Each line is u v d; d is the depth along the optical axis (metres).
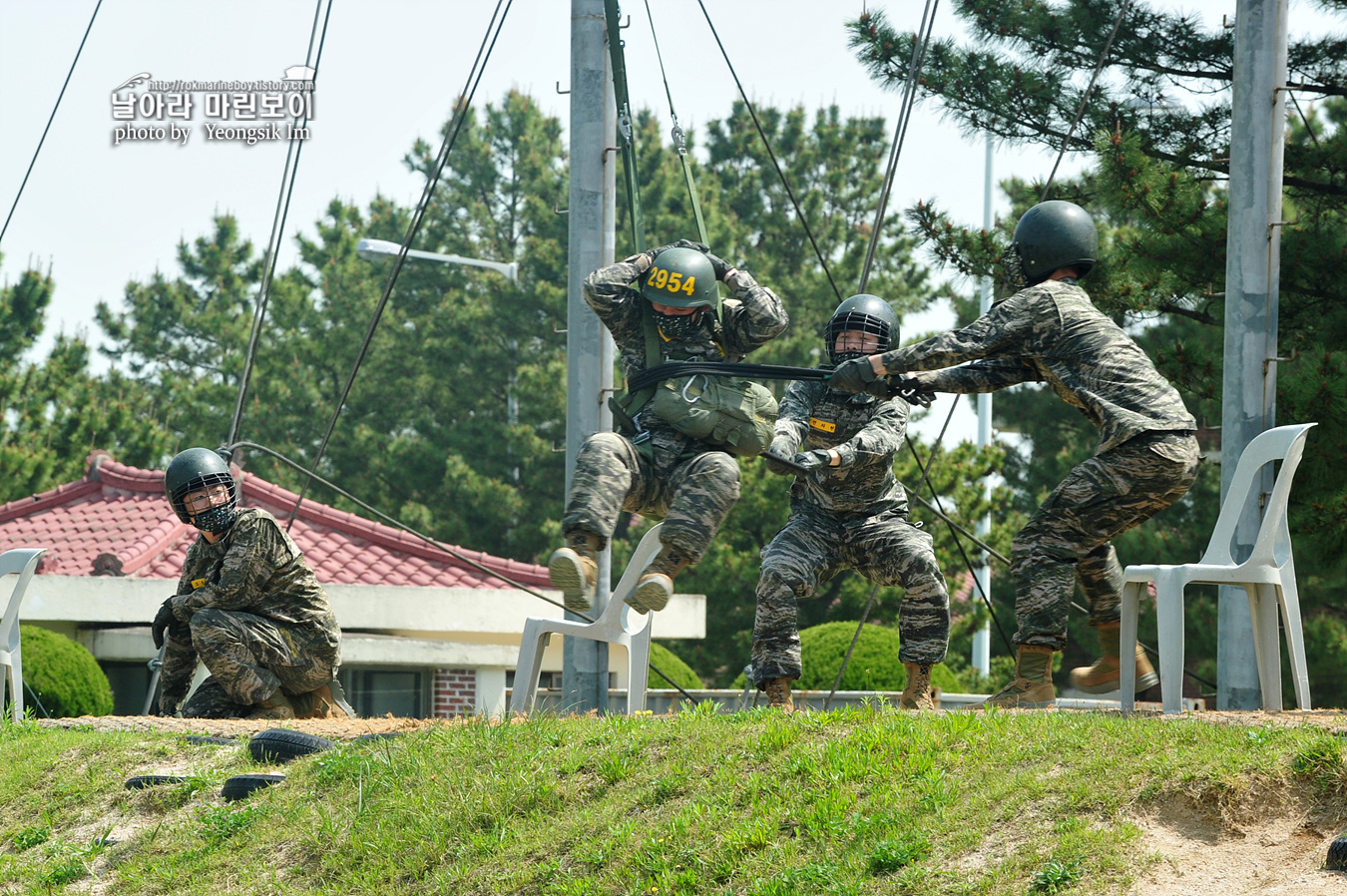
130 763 18.17
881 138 76.69
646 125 76.44
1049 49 35.97
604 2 27.52
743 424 16.97
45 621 39.66
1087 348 16.36
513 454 73.31
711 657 58.09
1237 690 23.39
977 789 12.22
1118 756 12.07
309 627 22.91
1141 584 16.73
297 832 15.13
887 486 19.06
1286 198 35.81
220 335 85.12
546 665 43.00
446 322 78.06
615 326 17.70
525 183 82.31
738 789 13.27
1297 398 27.75
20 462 63.84
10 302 68.00
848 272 72.50
